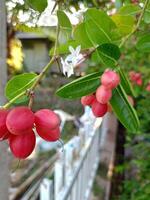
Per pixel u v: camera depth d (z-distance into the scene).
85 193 0.83
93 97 0.19
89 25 0.20
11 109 0.17
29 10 0.24
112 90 0.19
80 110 1.41
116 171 1.04
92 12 0.20
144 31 0.24
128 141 1.02
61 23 0.21
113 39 0.20
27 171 0.85
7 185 0.30
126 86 0.20
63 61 0.19
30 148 0.17
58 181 0.53
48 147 1.02
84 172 0.80
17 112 0.16
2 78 0.26
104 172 1.17
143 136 0.86
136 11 0.26
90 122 0.83
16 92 0.19
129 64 0.75
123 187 0.99
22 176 0.81
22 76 0.19
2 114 0.17
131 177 1.05
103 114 0.19
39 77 0.18
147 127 0.84
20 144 0.17
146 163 0.81
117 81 0.18
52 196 0.50
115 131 1.25
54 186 0.54
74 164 0.68
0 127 0.16
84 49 0.20
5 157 0.30
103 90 0.18
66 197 0.55
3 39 0.26
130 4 0.26
